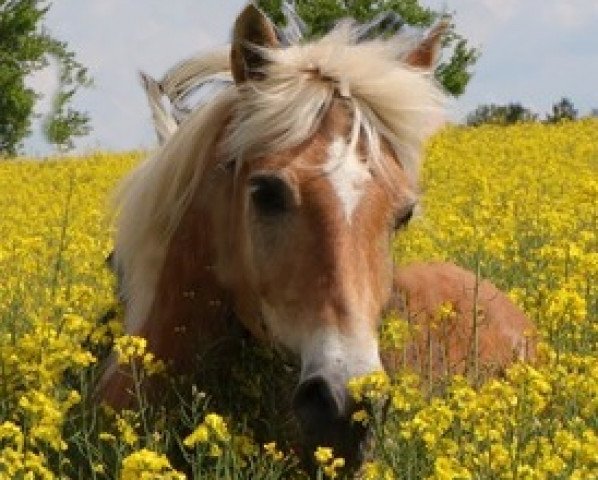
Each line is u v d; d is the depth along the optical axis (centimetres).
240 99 1003
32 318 1286
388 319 1022
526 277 1678
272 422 992
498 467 868
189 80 1135
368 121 978
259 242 946
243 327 1034
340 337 888
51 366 947
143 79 1265
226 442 866
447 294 1365
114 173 3897
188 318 1028
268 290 945
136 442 936
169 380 1012
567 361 1066
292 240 929
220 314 1024
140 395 975
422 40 1093
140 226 1059
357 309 900
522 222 2111
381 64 1003
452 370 1192
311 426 872
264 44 1016
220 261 1010
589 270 1284
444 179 3108
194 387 927
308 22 5547
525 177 3123
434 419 891
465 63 6850
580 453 863
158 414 977
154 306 1050
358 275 912
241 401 1031
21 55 8594
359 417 843
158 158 1059
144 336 1054
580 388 1021
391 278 960
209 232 1016
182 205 1031
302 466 974
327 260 911
